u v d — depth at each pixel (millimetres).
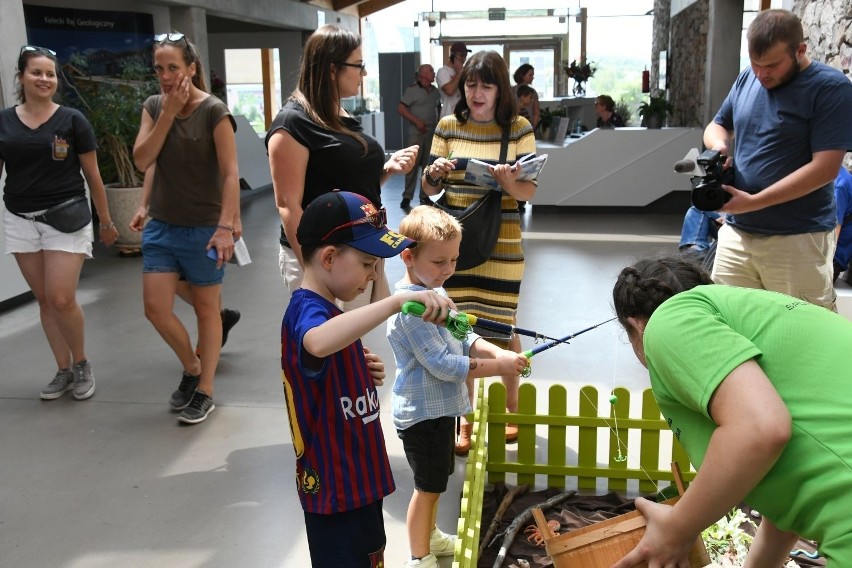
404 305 1610
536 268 6773
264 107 17391
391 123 20203
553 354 4523
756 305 1455
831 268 3135
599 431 3434
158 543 2703
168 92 3291
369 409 1832
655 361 1438
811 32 5512
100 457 3359
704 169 3049
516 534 2645
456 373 2232
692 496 1372
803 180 2844
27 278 3906
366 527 1845
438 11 19812
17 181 3707
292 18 14938
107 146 7695
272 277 6609
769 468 1291
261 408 3850
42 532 2783
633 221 8969
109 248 7945
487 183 3154
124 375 4336
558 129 9828
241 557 2613
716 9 9234
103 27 9789
